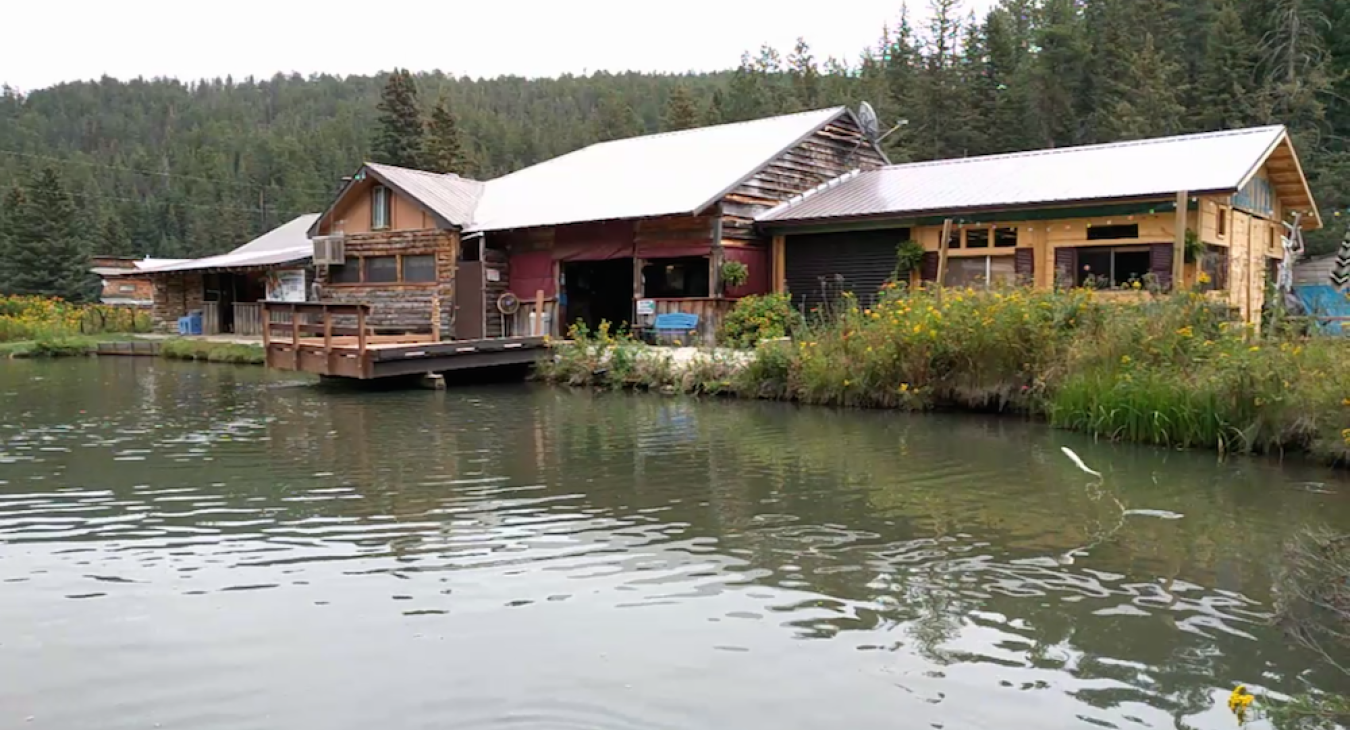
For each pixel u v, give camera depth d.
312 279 26.36
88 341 25.62
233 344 23.19
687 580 5.45
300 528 6.63
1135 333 10.76
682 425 11.41
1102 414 10.10
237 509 7.20
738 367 14.41
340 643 4.55
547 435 10.71
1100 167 17.41
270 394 15.30
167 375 18.95
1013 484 7.87
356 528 6.61
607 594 5.21
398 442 10.29
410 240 23.00
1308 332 10.02
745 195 19.92
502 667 4.27
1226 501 7.21
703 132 24.89
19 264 44.81
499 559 5.86
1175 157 16.88
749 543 6.19
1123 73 38.16
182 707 3.94
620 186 21.69
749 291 19.89
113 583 5.48
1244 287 17.78
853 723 3.75
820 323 15.28
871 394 12.62
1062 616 4.86
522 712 3.85
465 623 4.79
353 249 24.12
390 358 15.41
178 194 82.00
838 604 5.04
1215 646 4.48
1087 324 11.49
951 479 8.09
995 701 3.94
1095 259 16.34
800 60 64.12
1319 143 32.41
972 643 4.52
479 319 21.92
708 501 7.38
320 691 4.06
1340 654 4.38
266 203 80.69
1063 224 16.48
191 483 8.16
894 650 4.44
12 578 5.58
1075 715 3.82
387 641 4.57
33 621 4.89
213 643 4.58
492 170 83.31
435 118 46.50
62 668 4.33
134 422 12.01
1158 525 6.54
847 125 23.08
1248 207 17.89
